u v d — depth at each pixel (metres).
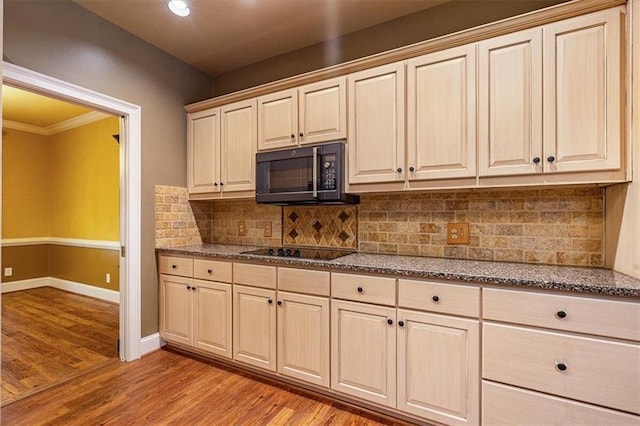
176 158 2.92
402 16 2.38
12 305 4.06
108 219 4.26
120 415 1.87
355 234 2.49
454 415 1.64
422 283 1.71
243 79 3.12
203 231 3.16
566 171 1.60
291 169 2.35
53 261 4.95
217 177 2.80
